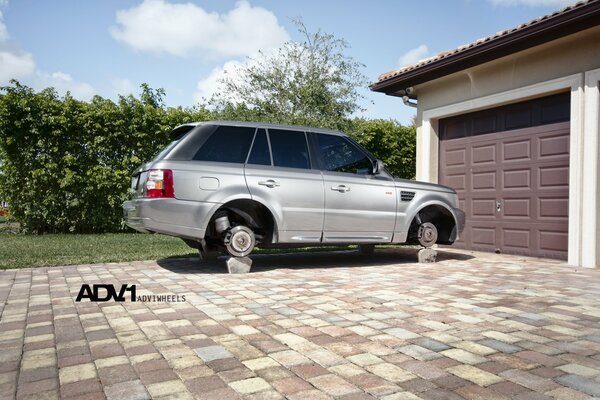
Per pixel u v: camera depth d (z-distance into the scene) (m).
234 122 5.81
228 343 2.87
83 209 11.34
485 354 2.67
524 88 7.70
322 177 6.00
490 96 8.30
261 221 5.97
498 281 5.21
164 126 11.93
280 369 2.43
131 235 10.96
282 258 7.41
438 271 6.00
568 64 7.05
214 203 5.39
